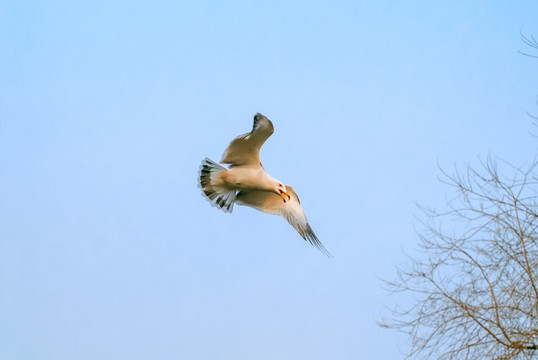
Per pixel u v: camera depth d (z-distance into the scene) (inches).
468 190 501.7
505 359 453.4
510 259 471.5
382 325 492.4
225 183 706.2
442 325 476.4
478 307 470.3
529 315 457.4
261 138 668.7
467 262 487.5
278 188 709.3
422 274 495.8
